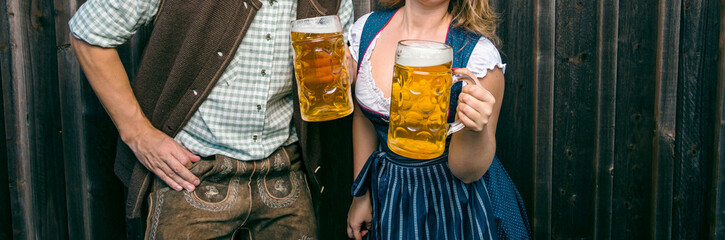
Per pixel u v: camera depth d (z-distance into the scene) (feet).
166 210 4.57
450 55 3.39
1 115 6.09
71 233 6.47
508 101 6.60
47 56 6.05
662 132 6.70
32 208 6.34
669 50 6.51
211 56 4.43
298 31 3.81
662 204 6.89
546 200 6.84
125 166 5.08
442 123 3.51
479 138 4.11
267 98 4.66
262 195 4.86
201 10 4.34
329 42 3.79
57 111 6.21
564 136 6.75
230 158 4.68
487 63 4.34
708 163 6.80
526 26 6.44
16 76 6.01
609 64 6.57
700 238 6.98
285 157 4.98
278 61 4.66
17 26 5.91
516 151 6.73
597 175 6.82
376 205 5.06
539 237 6.94
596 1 6.46
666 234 6.96
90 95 6.19
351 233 5.47
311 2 4.75
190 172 4.54
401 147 3.61
